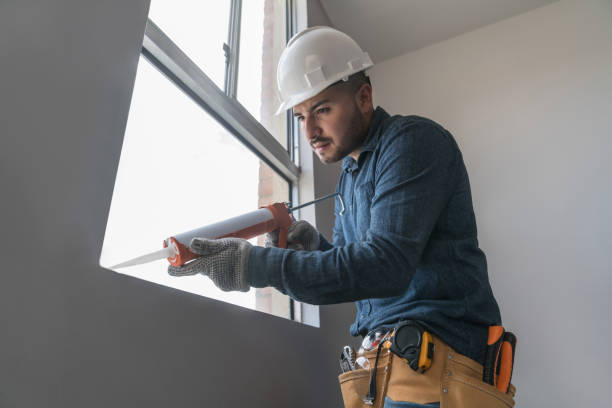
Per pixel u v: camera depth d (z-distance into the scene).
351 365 0.97
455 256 0.89
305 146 2.09
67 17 0.74
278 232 1.07
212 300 1.01
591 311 1.97
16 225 0.60
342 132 1.06
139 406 0.75
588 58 2.47
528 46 2.66
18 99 0.63
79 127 0.72
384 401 0.85
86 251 0.70
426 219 0.79
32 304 0.60
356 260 0.73
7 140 0.60
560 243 2.14
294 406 1.26
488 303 0.91
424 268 0.89
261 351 1.17
